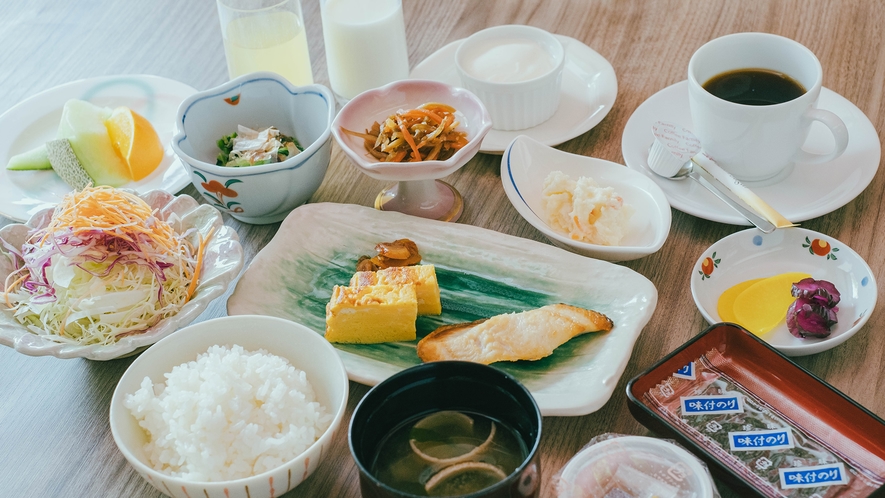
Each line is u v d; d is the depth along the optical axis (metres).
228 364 0.76
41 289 0.83
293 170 0.88
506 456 0.70
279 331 0.78
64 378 0.82
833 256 0.83
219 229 0.86
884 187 0.90
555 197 0.88
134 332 0.82
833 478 0.71
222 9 1.00
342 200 0.94
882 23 1.05
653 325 0.82
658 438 0.75
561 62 0.96
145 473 0.70
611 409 0.77
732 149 0.89
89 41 1.15
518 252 0.86
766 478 0.71
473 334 0.80
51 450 0.78
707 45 0.91
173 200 0.88
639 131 0.95
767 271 0.84
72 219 0.83
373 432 0.71
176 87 1.05
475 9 1.13
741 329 0.77
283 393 0.74
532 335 0.79
